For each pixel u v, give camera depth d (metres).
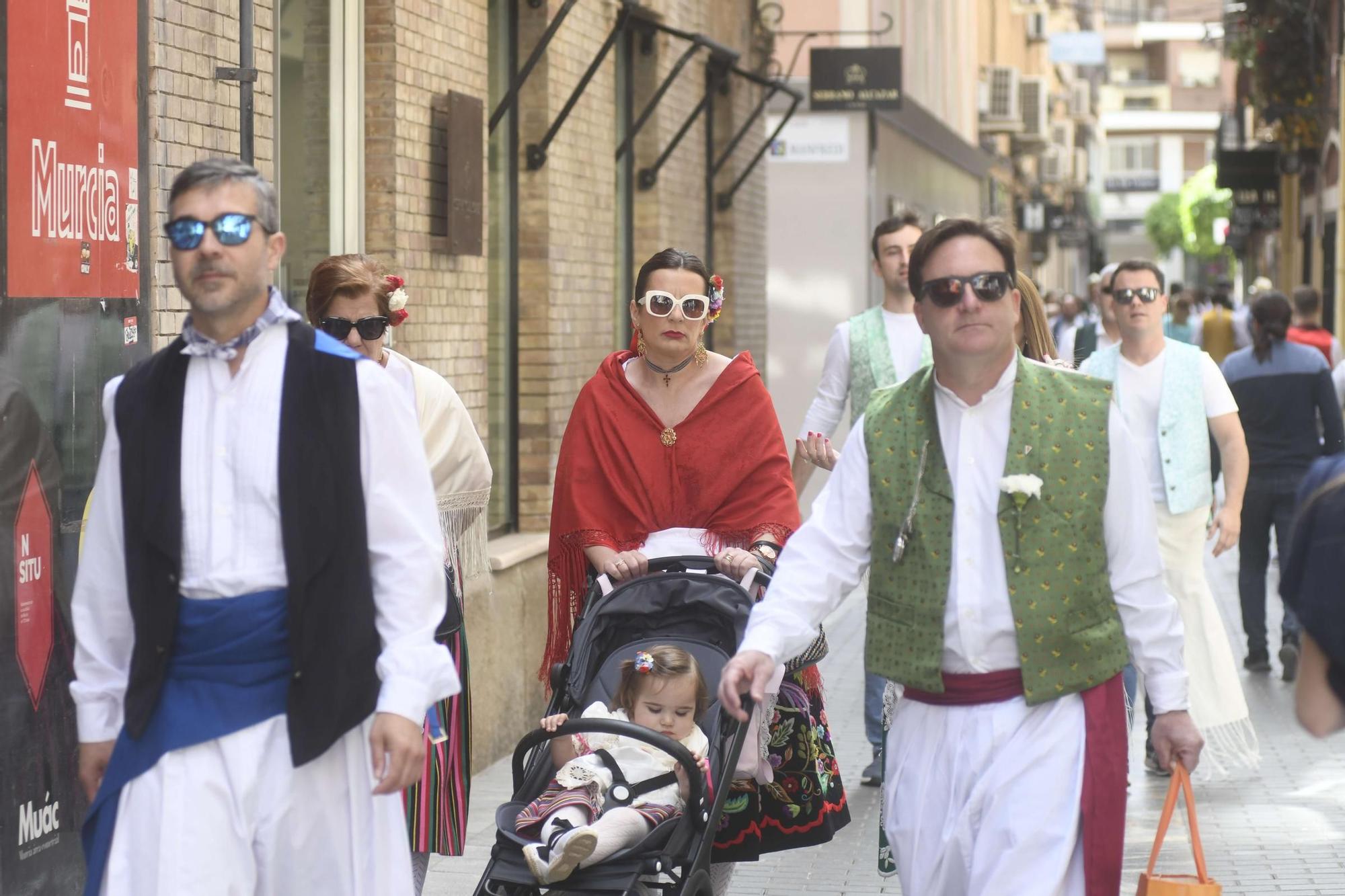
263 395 4.41
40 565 6.00
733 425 7.11
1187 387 9.20
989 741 4.79
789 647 4.99
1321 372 12.66
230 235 4.32
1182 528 9.20
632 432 7.10
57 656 6.11
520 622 10.94
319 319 6.39
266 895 4.43
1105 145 133.38
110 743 4.54
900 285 9.71
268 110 7.97
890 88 22.64
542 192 11.80
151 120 6.83
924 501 4.88
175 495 4.37
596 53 12.88
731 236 17.36
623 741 5.80
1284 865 8.19
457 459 6.69
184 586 4.38
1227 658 9.24
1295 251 39.75
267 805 4.36
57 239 6.11
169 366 4.44
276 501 4.37
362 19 9.17
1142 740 10.94
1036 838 4.68
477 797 9.58
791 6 24.84
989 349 4.79
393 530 4.50
